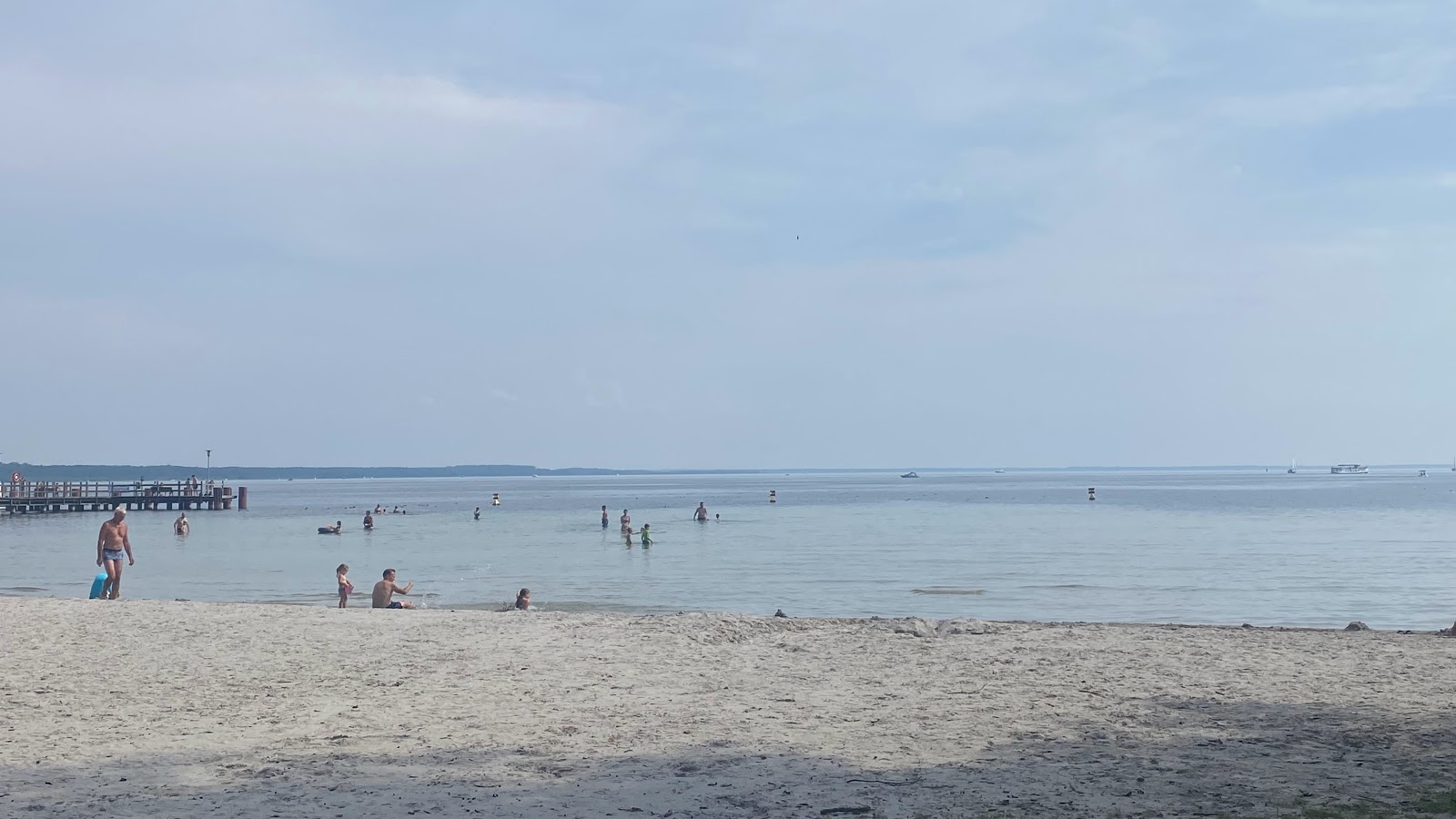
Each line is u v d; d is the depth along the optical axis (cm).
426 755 958
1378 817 732
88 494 9756
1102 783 850
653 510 10981
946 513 9631
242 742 1014
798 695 1245
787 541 6000
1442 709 1138
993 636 1686
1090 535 6369
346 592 2636
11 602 1909
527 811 780
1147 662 1452
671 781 866
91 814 770
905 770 899
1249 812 754
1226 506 10762
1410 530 6669
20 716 1128
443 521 8656
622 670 1406
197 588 3619
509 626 1730
